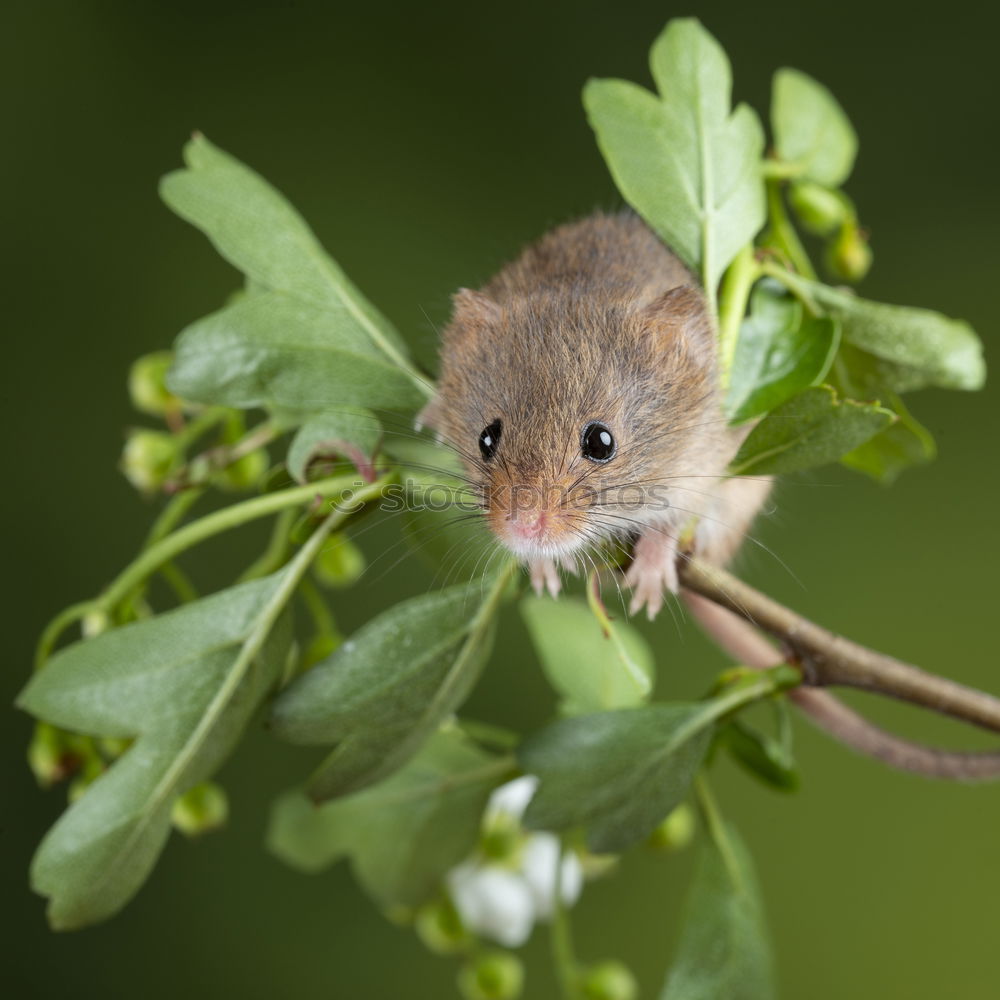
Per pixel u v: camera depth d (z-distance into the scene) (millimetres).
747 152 551
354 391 545
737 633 578
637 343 556
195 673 539
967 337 552
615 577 565
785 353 548
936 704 543
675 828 565
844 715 563
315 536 540
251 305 546
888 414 536
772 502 575
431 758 560
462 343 562
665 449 556
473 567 553
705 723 544
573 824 543
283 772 648
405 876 559
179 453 564
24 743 647
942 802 646
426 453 572
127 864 538
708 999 547
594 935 640
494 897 567
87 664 538
